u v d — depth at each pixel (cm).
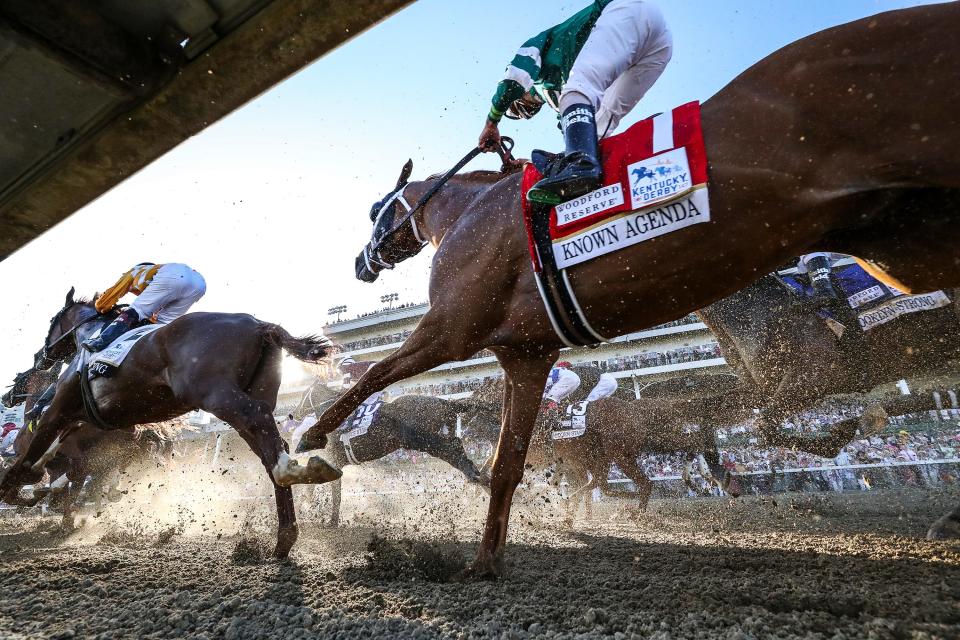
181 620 199
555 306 224
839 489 1077
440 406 684
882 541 336
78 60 313
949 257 189
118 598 244
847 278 364
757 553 317
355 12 303
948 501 651
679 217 194
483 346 255
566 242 217
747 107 189
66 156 391
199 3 306
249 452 1030
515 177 256
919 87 158
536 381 258
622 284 209
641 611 188
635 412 643
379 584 249
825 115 173
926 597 183
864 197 175
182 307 494
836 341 354
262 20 312
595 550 371
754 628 161
